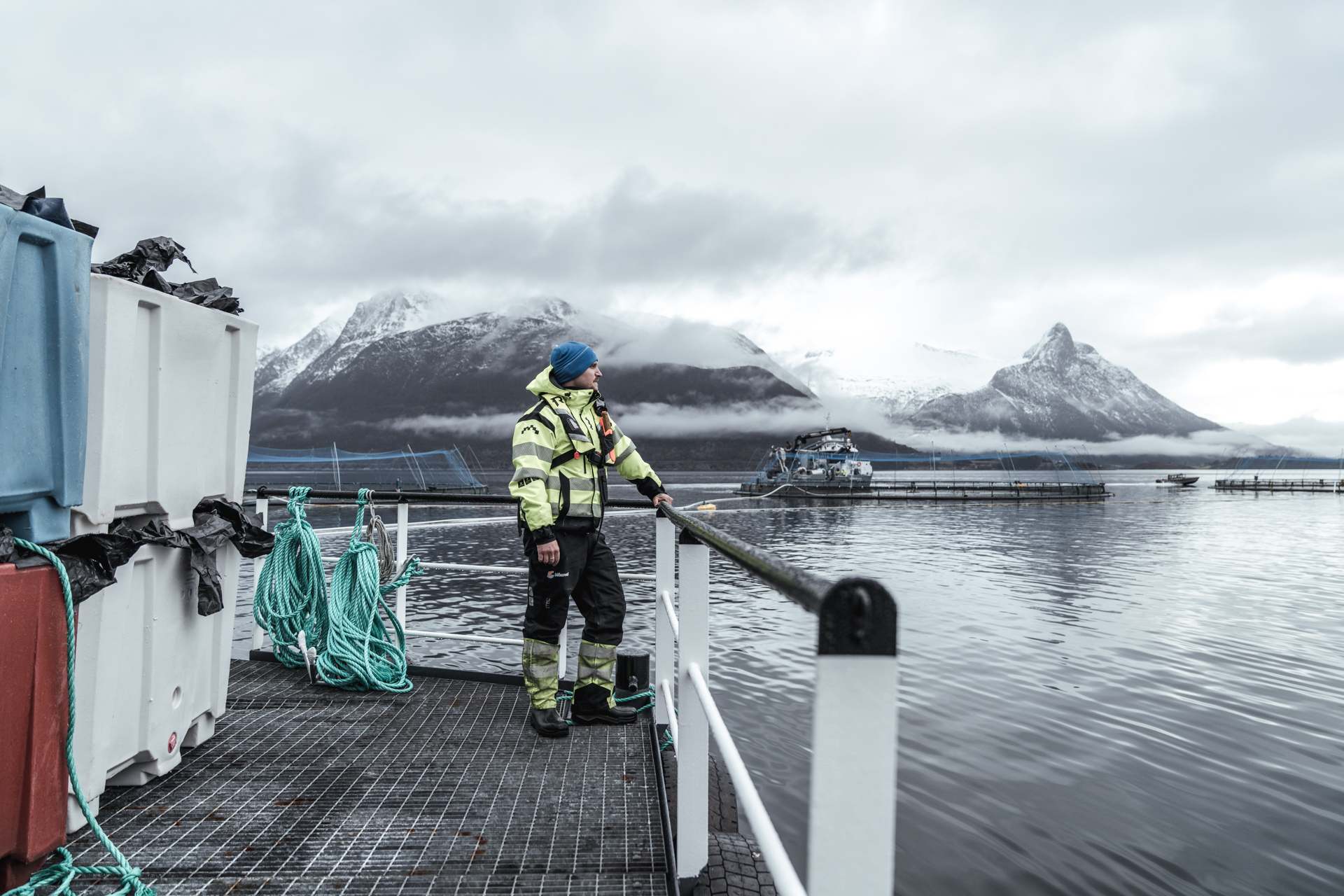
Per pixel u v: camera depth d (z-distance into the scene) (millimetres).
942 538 35656
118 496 1979
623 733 2791
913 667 11516
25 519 1648
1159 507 62312
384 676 3305
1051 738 8383
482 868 1824
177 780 2307
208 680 2580
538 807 2156
